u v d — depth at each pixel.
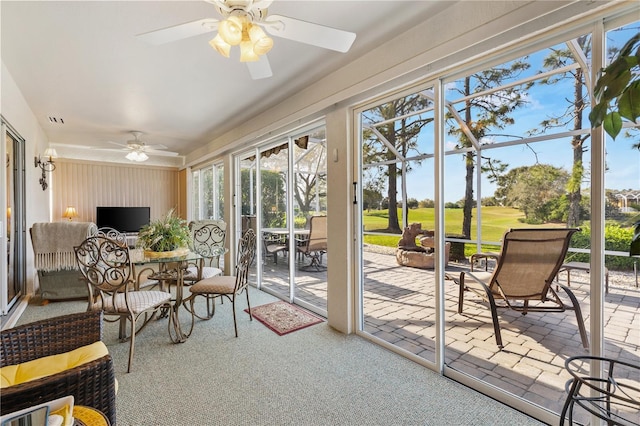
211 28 1.57
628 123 1.46
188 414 1.75
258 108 3.85
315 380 2.10
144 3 1.83
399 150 2.55
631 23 1.42
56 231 3.61
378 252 2.74
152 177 7.30
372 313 2.79
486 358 2.15
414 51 2.15
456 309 2.32
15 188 3.60
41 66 2.68
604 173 1.52
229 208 5.18
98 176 6.61
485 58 1.91
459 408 1.81
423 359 2.30
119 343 2.69
